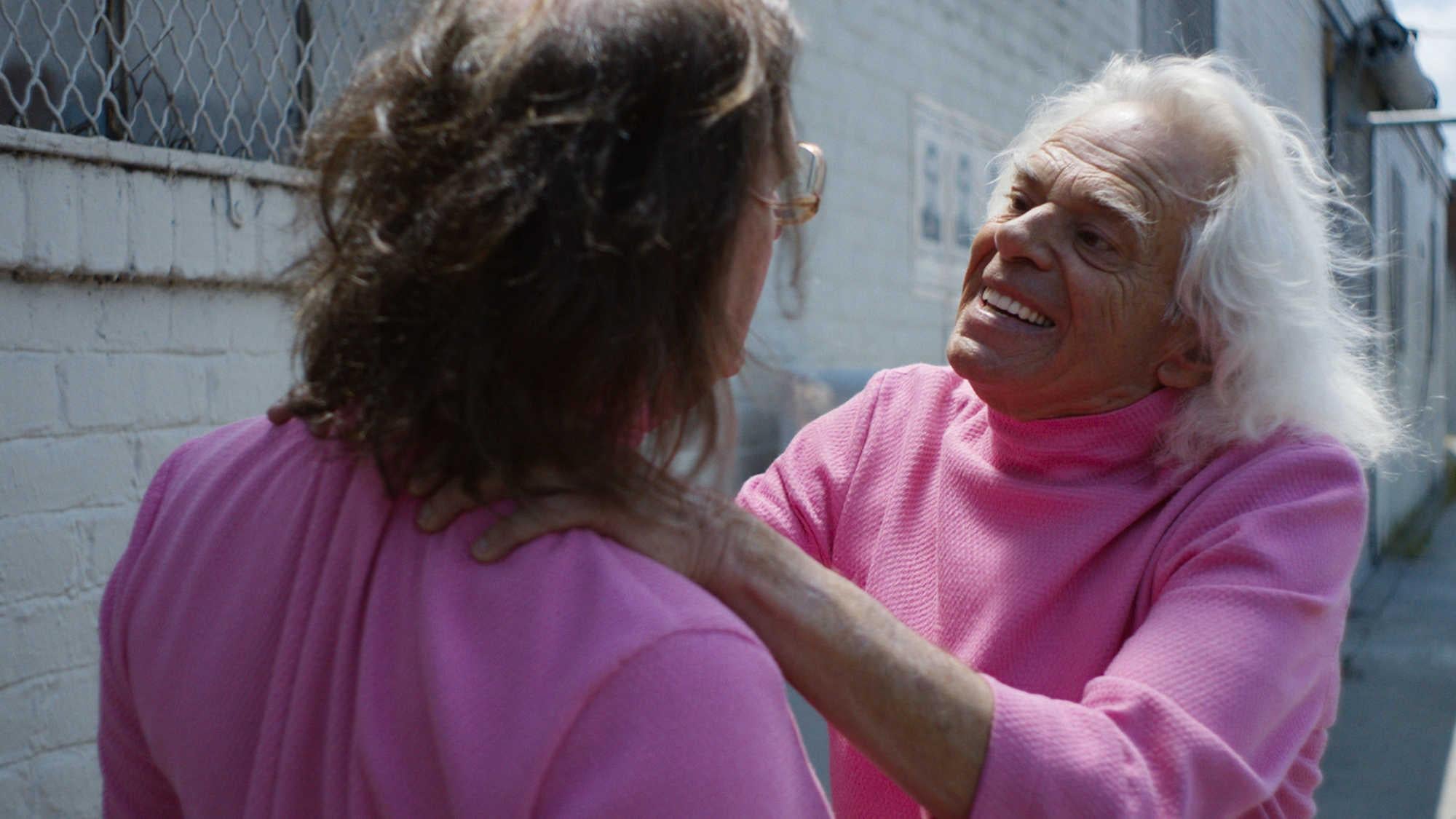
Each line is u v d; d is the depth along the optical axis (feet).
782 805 2.41
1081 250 4.18
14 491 6.07
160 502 3.20
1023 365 4.29
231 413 7.17
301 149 2.81
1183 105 4.26
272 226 7.25
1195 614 3.58
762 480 5.39
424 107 2.52
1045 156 4.36
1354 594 25.93
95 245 6.25
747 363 2.96
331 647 2.56
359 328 2.51
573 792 2.18
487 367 2.38
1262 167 4.20
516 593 2.40
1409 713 16.92
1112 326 4.16
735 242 2.64
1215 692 3.35
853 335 13.85
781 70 2.79
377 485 2.66
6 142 5.75
